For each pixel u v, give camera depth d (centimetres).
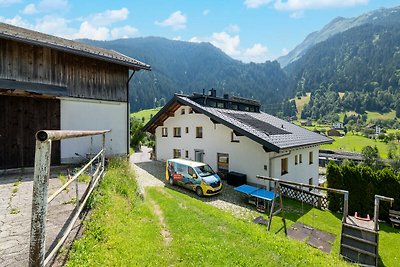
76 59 1102
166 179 1686
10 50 927
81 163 1070
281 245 617
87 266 335
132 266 377
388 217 1280
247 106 2648
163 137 2392
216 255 478
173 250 480
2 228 412
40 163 205
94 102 1162
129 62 1222
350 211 1365
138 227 535
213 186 1405
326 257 684
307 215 1278
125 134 1280
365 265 787
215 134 1878
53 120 1040
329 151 6888
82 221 448
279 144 1498
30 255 207
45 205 211
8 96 948
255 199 1346
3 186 679
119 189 721
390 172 1297
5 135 939
